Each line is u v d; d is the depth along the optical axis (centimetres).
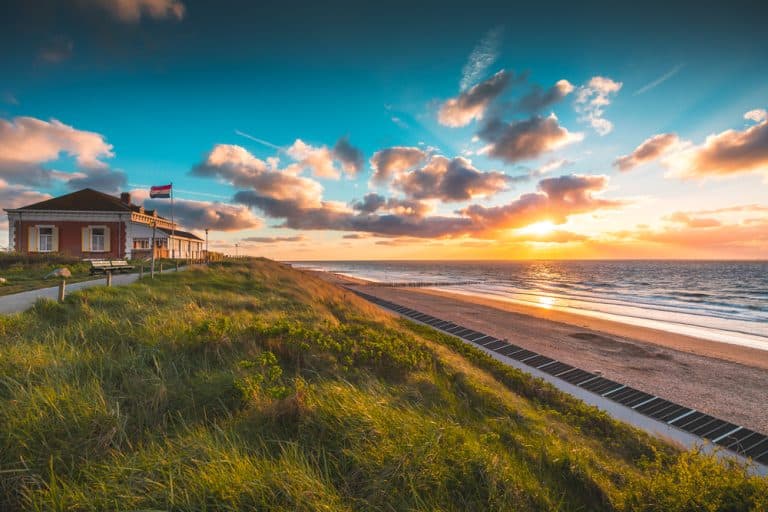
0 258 2266
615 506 421
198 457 339
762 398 1217
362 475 351
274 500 296
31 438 349
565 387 1183
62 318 795
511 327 2361
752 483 392
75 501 283
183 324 761
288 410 438
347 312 1708
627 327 2555
